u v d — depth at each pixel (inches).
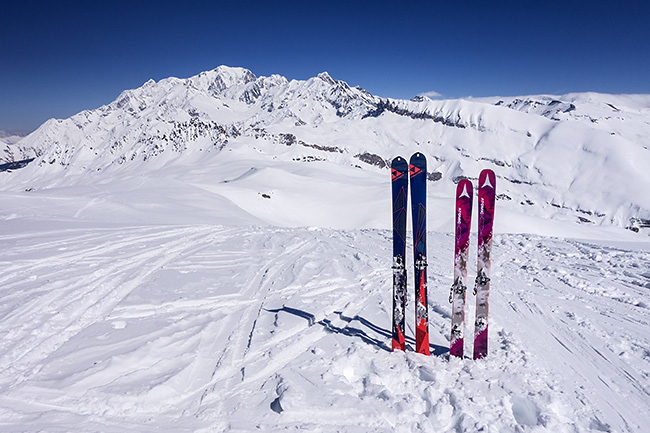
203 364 150.6
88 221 527.5
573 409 129.7
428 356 165.0
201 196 1475.1
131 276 258.8
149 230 455.2
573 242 444.1
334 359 156.9
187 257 329.1
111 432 109.3
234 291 242.7
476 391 138.0
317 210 2491.4
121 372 137.2
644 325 201.3
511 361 161.6
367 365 158.1
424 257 162.9
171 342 164.1
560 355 167.9
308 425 116.1
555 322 205.6
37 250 310.3
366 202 2674.7
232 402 127.0
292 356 160.2
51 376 132.0
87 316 187.8
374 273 297.7
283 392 130.0
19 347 150.1
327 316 207.2
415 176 164.7
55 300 203.6
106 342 159.9
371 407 126.0
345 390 134.9
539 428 118.7
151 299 216.1
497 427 121.0
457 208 164.9
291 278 276.2
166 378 136.0
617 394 139.1
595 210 6673.2
